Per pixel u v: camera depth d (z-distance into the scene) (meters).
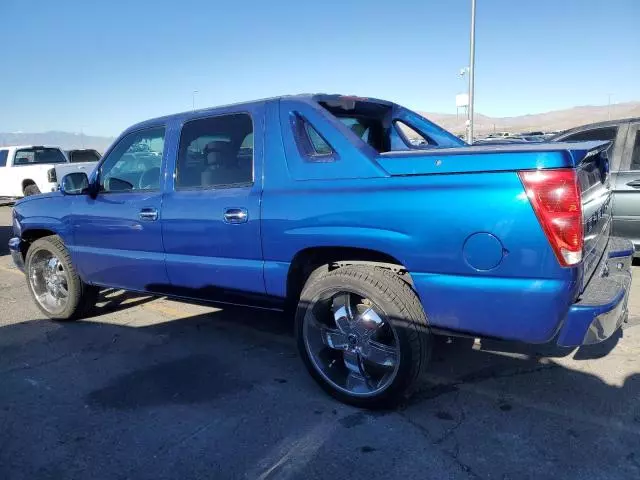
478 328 2.89
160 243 4.17
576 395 3.39
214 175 3.88
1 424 3.28
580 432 2.98
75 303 5.13
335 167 3.26
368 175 3.12
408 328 3.05
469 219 2.77
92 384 3.81
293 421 3.21
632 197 6.17
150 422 3.25
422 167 2.93
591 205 3.08
